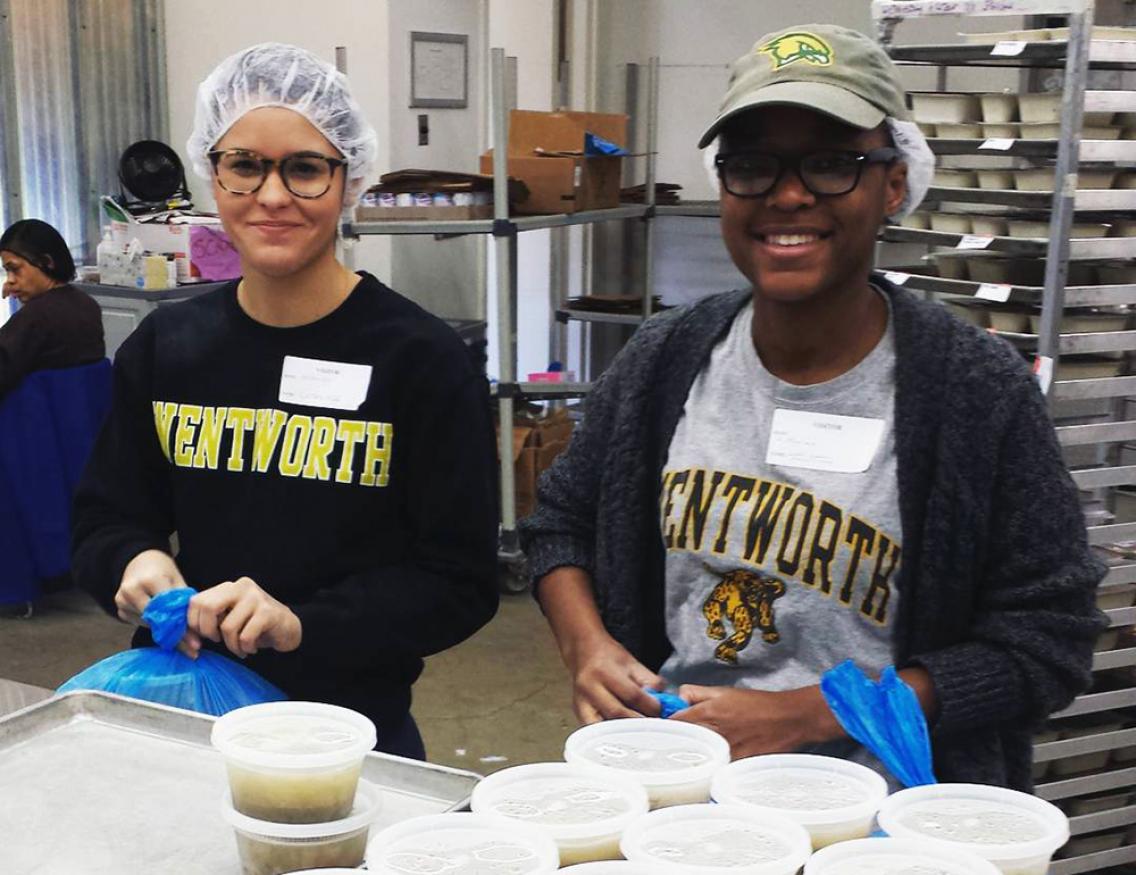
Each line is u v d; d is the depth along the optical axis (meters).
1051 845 0.99
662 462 1.47
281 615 1.50
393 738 1.69
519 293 6.37
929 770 1.16
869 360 1.38
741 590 1.40
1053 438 1.36
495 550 1.70
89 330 4.43
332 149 1.62
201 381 1.67
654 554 1.50
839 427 1.38
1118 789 2.65
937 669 1.32
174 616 1.49
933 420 1.34
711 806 1.02
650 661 1.52
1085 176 2.30
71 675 4.04
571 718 3.81
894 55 2.46
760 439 1.41
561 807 1.02
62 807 1.14
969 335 1.38
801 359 1.40
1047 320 2.26
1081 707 2.46
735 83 1.36
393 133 5.65
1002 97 2.48
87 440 4.43
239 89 1.57
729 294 1.51
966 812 1.05
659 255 6.11
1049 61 2.32
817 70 1.30
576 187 4.77
